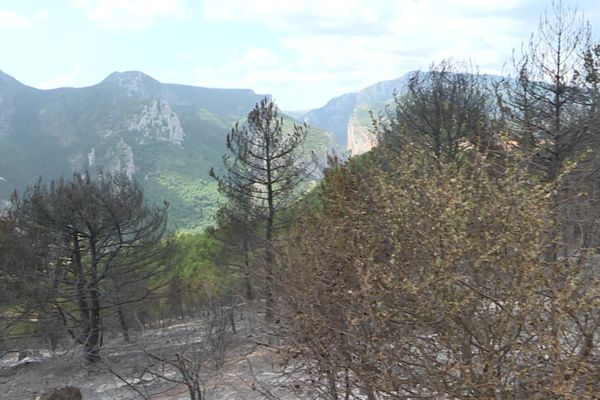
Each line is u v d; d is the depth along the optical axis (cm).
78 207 1861
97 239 1952
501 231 395
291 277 613
